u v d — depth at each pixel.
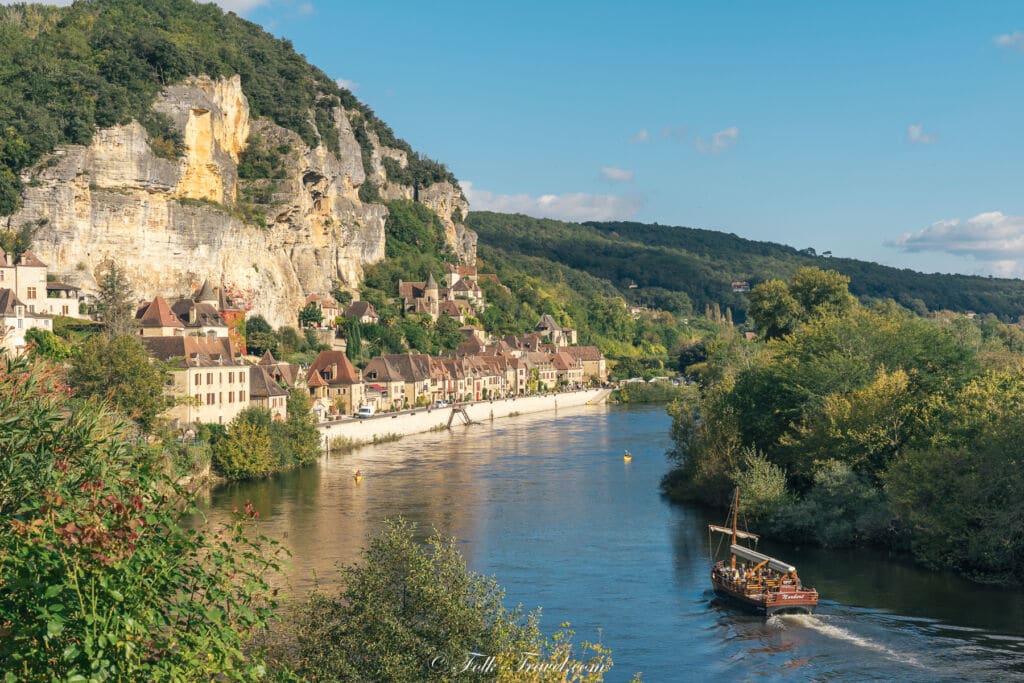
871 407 78.44
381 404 184.50
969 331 166.75
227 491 100.69
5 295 123.25
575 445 145.50
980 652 49.72
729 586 59.19
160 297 151.50
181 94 180.62
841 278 134.88
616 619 56.75
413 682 31.41
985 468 64.88
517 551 73.50
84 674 17.52
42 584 17.50
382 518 85.44
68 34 178.50
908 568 66.69
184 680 18.81
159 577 19.53
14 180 147.88
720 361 143.12
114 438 24.83
